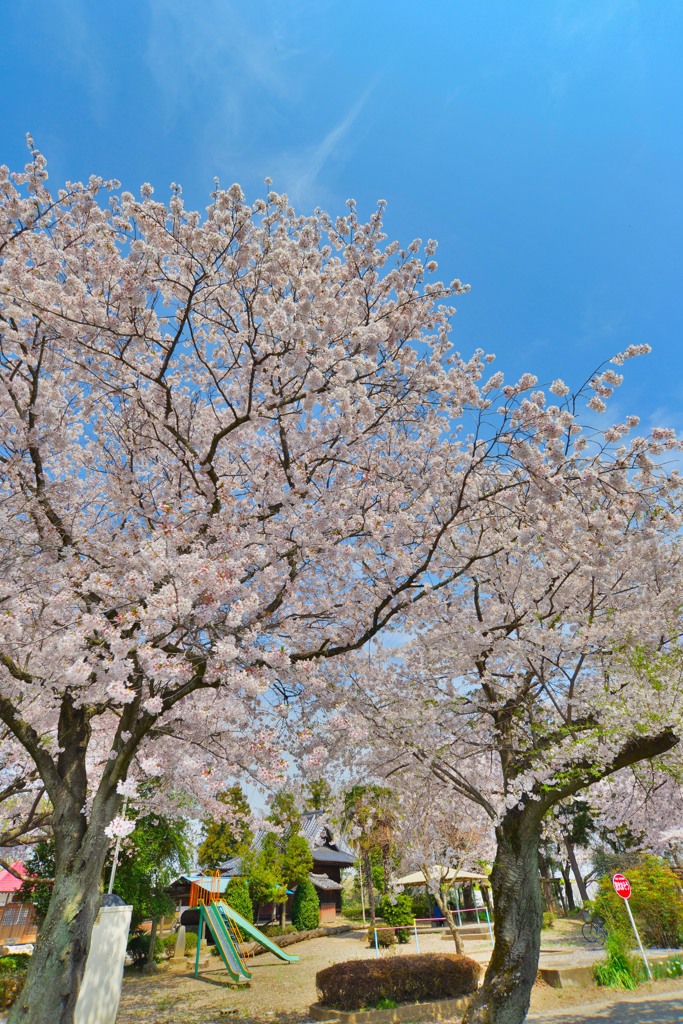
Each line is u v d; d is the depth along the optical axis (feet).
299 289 22.35
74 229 23.20
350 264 25.12
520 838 24.52
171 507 21.03
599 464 22.80
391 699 28.22
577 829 75.10
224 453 27.22
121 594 18.44
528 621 27.12
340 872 107.45
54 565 22.13
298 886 80.53
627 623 27.17
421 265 24.85
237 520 22.47
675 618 29.55
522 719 28.99
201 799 29.99
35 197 21.59
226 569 18.86
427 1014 34.35
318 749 20.04
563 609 27.07
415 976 36.45
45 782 19.63
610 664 27.07
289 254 22.88
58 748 21.30
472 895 90.02
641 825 33.22
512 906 23.72
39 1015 15.74
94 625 16.57
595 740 23.18
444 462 26.89
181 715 22.53
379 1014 33.78
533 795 24.58
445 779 29.30
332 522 23.26
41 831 34.37
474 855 44.06
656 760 26.63
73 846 18.49
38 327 22.25
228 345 25.49
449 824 39.04
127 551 21.11
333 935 77.97
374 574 25.66
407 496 26.81
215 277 22.39
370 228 25.21
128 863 52.95
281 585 23.35
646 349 21.04
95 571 20.80
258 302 22.67
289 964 56.18
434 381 24.36
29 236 21.90
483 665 28.86
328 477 26.12
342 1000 34.99
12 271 20.18
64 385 25.18
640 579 28.96
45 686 21.98
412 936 68.85
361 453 26.71
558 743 25.00
